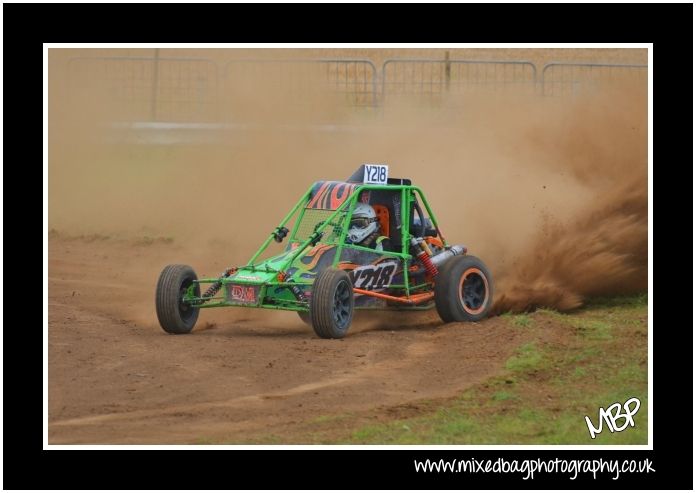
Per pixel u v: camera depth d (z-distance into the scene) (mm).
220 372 27250
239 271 31516
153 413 24219
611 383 26391
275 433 22953
